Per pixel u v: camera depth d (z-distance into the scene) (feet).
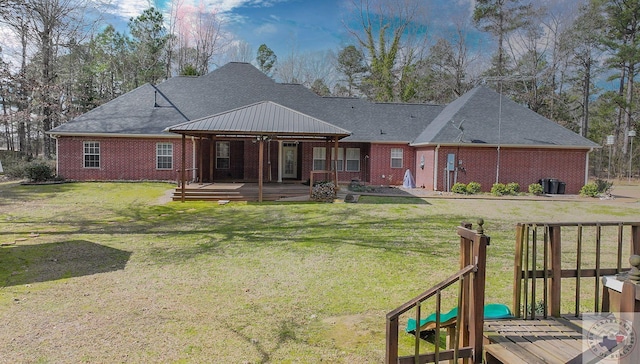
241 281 21.56
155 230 34.83
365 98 146.82
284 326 16.01
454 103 83.82
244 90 82.53
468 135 68.49
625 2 113.19
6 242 29.86
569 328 12.28
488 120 72.64
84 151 69.67
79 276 22.17
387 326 10.09
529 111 75.72
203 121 51.39
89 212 43.62
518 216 43.96
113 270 23.34
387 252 27.61
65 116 70.90
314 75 159.12
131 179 70.33
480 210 47.73
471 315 10.99
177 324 16.05
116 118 72.79
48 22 60.13
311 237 32.17
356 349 14.12
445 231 34.71
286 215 42.55
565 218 43.06
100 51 123.34
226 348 14.08
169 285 20.83
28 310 17.26
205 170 74.49
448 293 19.69
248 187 58.75
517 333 11.91
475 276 10.85
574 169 69.31
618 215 45.55
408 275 22.61
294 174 76.64
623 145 117.08
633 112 119.03
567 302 18.10
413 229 35.50
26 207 45.73
